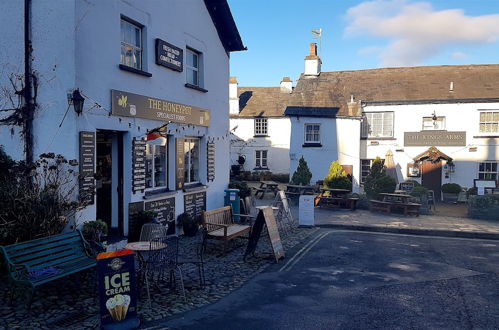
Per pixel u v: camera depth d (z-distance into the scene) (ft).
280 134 102.58
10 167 24.26
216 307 19.65
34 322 17.04
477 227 44.19
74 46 24.38
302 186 63.57
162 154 35.37
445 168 73.87
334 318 18.63
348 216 51.85
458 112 73.51
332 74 90.84
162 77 33.76
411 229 42.70
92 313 18.15
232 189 43.34
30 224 21.67
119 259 16.85
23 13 24.80
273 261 28.76
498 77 78.89
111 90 27.68
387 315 19.11
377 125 78.33
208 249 31.40
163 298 20.57
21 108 24.84
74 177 24.61
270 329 17.29
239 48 46.19
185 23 37.22
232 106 104.06
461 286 23.77
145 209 31.50
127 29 30.55
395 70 87.81
